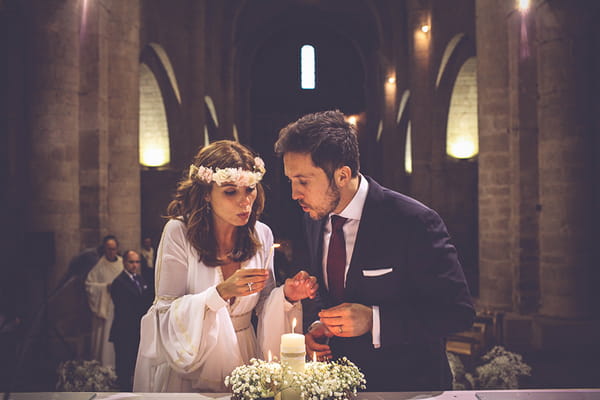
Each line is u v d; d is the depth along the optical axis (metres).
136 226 8.37
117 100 8.19
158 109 13.52
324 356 1.74
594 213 6.80
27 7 6.48
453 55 11.91
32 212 6.47
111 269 6.14
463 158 12.43
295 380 1.35
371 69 24.19
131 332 4.79
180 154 13.86
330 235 1.91
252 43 25.08
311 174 1.64
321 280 1.94
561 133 6.86
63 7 6.67
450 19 11.57
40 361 5.42
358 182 1.83
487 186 7.82
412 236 1.72
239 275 1.68
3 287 5.91
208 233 1.88
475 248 12.31
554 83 6.89
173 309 1.74
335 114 1.71
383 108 19.28
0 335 5.31
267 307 1.89
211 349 1.72
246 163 1.86
